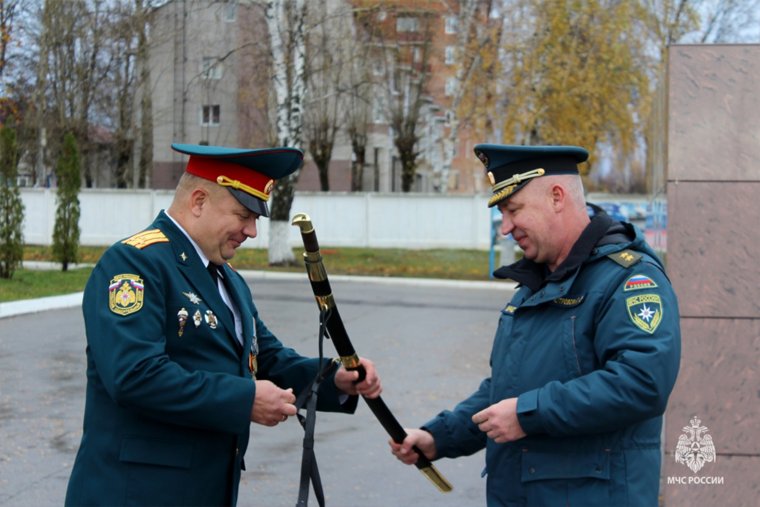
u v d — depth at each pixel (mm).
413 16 27078
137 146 34125
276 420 2580
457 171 46688
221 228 2730
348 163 40000
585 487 2650
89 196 26422
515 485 2775
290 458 5762
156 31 27203
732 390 4129
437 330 11352
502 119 22844
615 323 2596
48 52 26641
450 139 26797
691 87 4148
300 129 21234
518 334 2842
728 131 4133
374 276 20344
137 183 33750
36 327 10547
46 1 25969
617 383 2484
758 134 4113
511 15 21859
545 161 2816
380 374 8422
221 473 2719
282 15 21750
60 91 28250
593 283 2701
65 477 5207
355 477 5418
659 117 5164
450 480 5438
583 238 2768
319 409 3111
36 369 8156
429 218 26359
